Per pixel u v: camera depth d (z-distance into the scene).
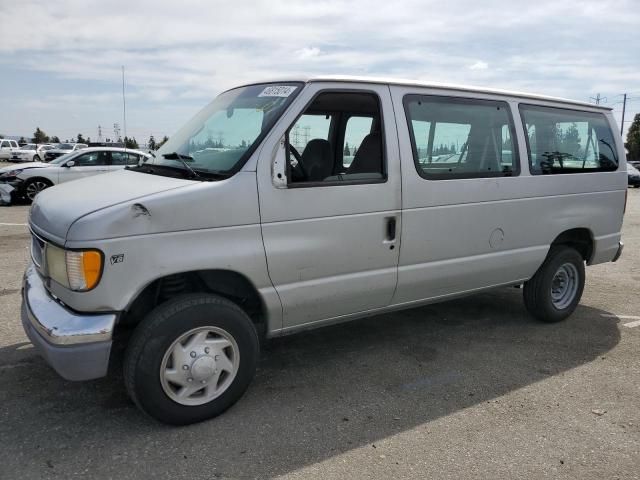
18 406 3.32
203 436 3.03
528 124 4.54
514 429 3.17
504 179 4.30
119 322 3.05
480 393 3.62
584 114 5.05
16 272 6.48
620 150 5.36
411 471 2.74
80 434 3.02
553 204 4.68
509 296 5.98
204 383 3.11
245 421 3.20
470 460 2.85
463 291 4.30
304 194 3.31
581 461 2.85
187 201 2.92
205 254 2.99
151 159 3.91
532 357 4.26
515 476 2.71
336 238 3.47
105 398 3.44
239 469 2.73
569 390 3.69
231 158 3.23
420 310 5.43
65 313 2.83
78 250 2.71
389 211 3.68
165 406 3.00
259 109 3.47
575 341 4.63
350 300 3.64
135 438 2.99
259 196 3.15
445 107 4.01
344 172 3.71
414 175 3.78
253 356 3.28
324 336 4.66
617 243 5.40
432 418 3.28
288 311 3.39
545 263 4.86
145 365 2.90
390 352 4.32
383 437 3.06
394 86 3.77
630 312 5.50
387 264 3.75
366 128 3.72
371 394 3.58
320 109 3.49
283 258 3.27
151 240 2.83
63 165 13.67
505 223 4.36
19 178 13.18
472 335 4.73
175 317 2.94
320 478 2.67
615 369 4.05
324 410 3.35
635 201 18.02
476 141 4.18
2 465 2.73
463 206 4.06
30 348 4.20
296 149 3.39
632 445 3.01
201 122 3.91
